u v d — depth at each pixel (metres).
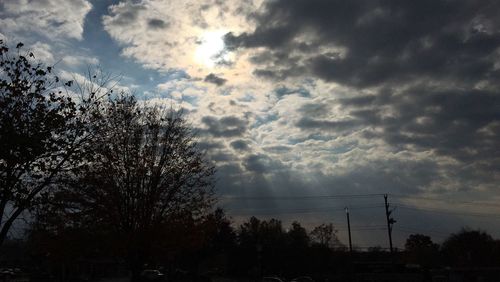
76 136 20.38
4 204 18.91
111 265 93.00
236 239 106.44
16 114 18.69
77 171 20.95
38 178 19.62
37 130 18.95
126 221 32.97
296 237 101.69
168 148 35.69
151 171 34.06
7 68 19.11
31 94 19.25
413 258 115.75
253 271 96.38
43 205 20.41
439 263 112.62
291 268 92.38
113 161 31.20
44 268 73.88
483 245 107.00
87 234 31.53
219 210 44.44
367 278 66.12
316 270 90.88
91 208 30.66
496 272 65.81
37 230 23.33
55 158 19.36
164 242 34.44
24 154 18.34
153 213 34.44
